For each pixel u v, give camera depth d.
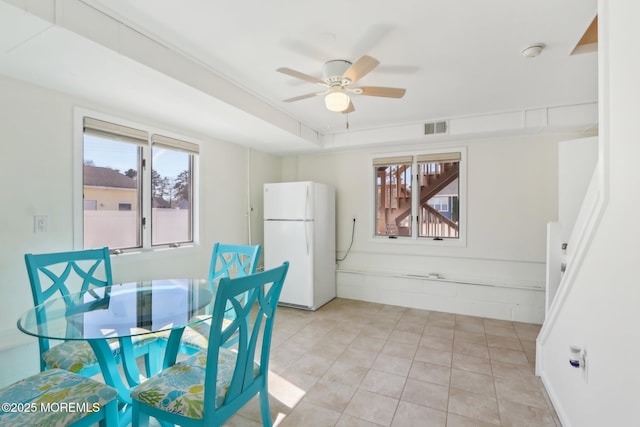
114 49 1.76
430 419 1.91
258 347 2.92
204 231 3.69
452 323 3.56
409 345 2.97
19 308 2.17
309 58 2.26
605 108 1.33
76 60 1.87
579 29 1.90
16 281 2.16
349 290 4.58
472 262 3.97
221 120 3.10
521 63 2.34
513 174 3.75
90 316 1.64
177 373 1.50
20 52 1.77
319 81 2.16
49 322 1.55
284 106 3.27
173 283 2.33
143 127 3.02
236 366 1.41
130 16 1.76
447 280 3.94
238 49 2.13
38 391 1.32
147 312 1.70
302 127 3.86
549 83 2.70
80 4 1.60
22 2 1.39
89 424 1.29
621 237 1.20
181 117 3.01
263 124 3.22
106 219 2.77
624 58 1.18
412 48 2.13
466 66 2.39
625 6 1.16
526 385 2.29
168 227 3.35
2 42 1.66
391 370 2.50
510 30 1.92
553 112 3.24
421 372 2.47
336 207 4.76
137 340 1.90
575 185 2.83
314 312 3.95
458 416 1.94
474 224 3.94
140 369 2.46
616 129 1.24
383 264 4.45
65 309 1.74
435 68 2.42
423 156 4.20
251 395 1.54
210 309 1.76
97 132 2.63
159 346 2.06
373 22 1.83
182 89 2.31
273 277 1.51
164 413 1.33
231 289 1.25
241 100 2.77
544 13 1.75
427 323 3.56
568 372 1.79
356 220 4.62
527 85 2.74
